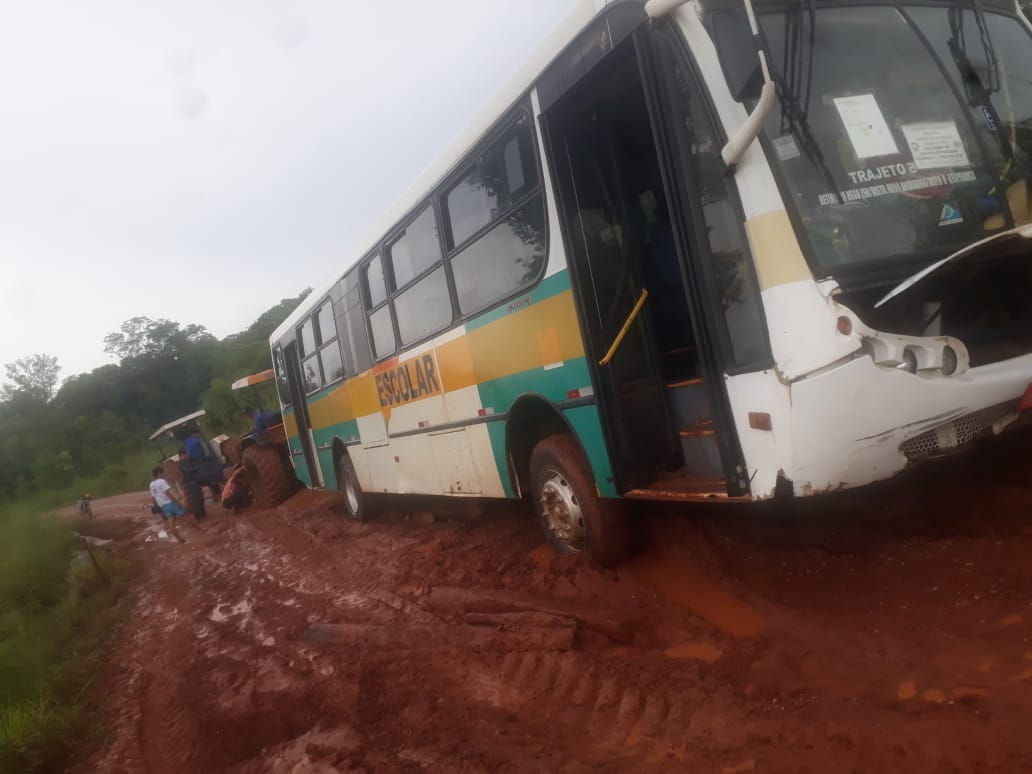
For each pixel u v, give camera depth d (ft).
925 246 13.50
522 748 12.59
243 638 23.07
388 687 16.15
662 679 13.43
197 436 70.38
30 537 49.37
